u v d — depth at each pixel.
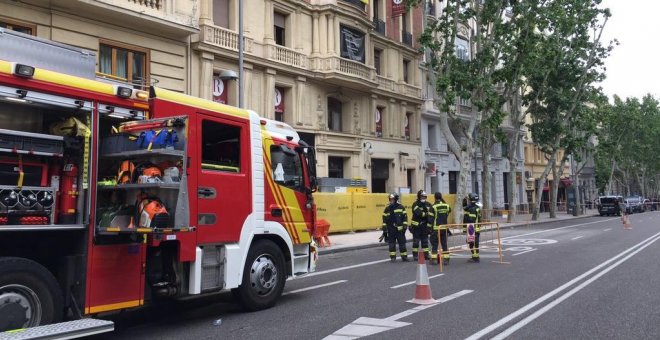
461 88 27.06
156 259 6.56
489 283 10.15
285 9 25.03
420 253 8.67
